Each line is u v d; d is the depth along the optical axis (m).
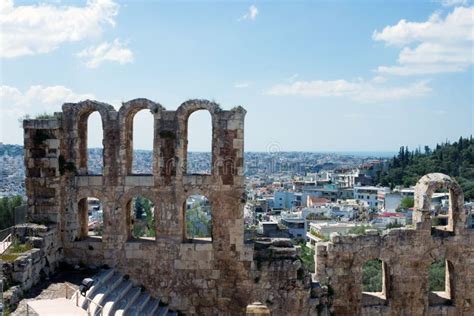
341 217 178.38
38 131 41.94
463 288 42.72
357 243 42.06
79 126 43.56
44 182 42.06
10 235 40.16
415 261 42.44
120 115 41.88
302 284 41.03
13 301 33.25
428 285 42.53
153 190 41.88
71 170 42.62
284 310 41.06
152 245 41.97
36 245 38.78
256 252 41.53
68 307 31.17
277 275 41.16
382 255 42.28
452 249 42.56
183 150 41.84
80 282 38.47
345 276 42.03
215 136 41.28
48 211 42.09
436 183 42.44
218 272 41.53
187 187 41.56
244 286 41.28
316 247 42.34
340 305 41.97
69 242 42.66
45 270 39.72
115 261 42.28
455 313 42.66
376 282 77.19
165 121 41.69
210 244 41.53
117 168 42.19
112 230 42.31
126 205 42.97
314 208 196.62
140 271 42.12
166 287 41.91
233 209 41.25
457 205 42.69
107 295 37.28
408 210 182.50
